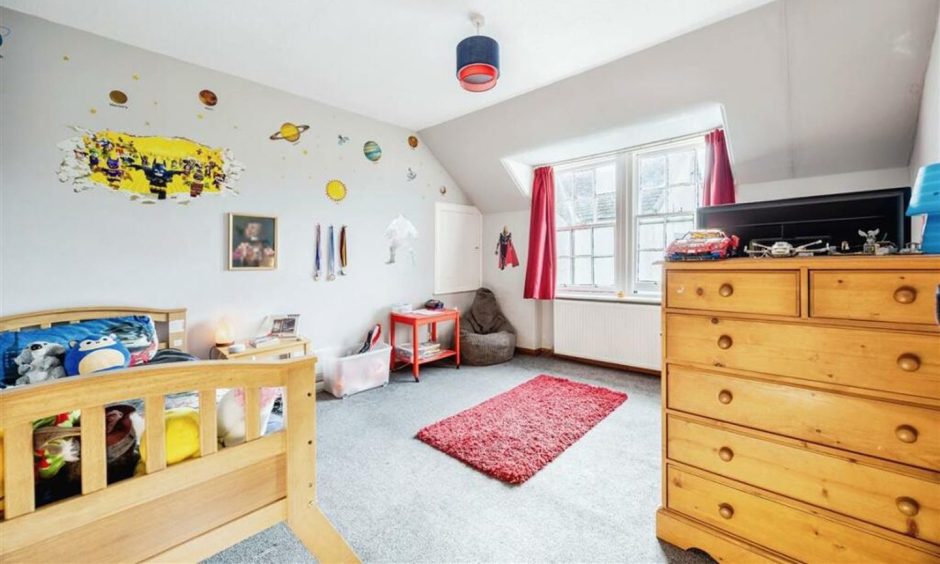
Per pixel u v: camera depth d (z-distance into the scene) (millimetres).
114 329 2209
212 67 2693
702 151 3414
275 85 2969
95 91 2303
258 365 1104
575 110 3098
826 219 1493
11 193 2078
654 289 3705
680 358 1462
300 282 3213
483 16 2086
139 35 2305
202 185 2701
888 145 2393
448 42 2348
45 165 2168
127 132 2414
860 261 1112
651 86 2672
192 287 2676
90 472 874
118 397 904
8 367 1861
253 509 1107
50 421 963
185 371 986
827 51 2094
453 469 2074
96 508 879
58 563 839
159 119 2521
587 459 2168
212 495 1035
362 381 3275
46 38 2154
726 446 1371
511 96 3158
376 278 3746
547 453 2193
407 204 4000
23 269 2115
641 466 2094
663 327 1503
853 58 2076
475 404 2980
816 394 1199
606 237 4066
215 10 2059
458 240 4555
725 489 1379
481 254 4871
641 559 1439
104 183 2344
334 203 3408
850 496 1156
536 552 1482
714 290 1376
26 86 2107
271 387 1143
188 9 2051
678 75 2531
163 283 2561
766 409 1288
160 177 2533
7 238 2072
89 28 2234
